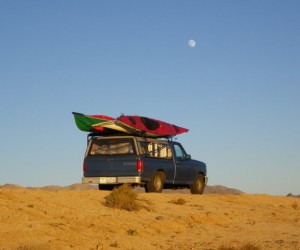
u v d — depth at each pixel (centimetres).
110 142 2162
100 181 2147
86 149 2197
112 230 1336
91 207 1526
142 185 2161
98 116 2130
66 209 1441
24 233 1146
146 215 1563
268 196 2389
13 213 1291
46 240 1141
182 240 1361
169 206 1755
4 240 1090
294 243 1397
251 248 1280
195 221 1627
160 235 1398
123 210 1574
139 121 2156
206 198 2070
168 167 2225
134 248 1211
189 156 2356
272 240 1437
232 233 1520
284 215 1972
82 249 1135
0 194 1468
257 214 1908
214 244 1327
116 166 2128
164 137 2280
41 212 1359
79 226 1311
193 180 2381
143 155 2128
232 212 1853
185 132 2358
